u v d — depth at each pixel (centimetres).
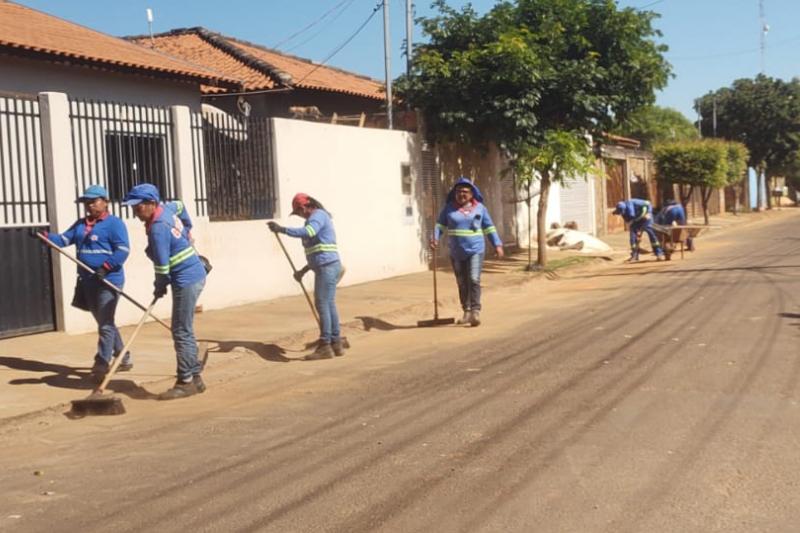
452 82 1831
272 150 1405
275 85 2106
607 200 3250
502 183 2358
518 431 621
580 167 1827
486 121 1859
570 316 1209
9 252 1012
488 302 1468
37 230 1038
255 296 1372
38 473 572
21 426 698
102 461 596
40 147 1050
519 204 2467
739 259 2033
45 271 1051
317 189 1513
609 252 2417
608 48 1881
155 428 686
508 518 457
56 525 472
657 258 2142
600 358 876
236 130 1343
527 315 1257
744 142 5019
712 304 1232
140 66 1517
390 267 1762
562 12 1853
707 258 2116
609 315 1188
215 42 2378
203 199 1278
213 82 1689
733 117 4981
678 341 947
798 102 4900
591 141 2078
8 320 1014
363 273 1669
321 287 978
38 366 896
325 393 794
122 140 1155
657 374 785
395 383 820
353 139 1628
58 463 596
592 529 439
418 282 1681
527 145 1833
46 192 1050
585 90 1844
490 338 1059
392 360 950
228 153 1327
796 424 611
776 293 1319
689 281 1577
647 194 3669
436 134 1912
